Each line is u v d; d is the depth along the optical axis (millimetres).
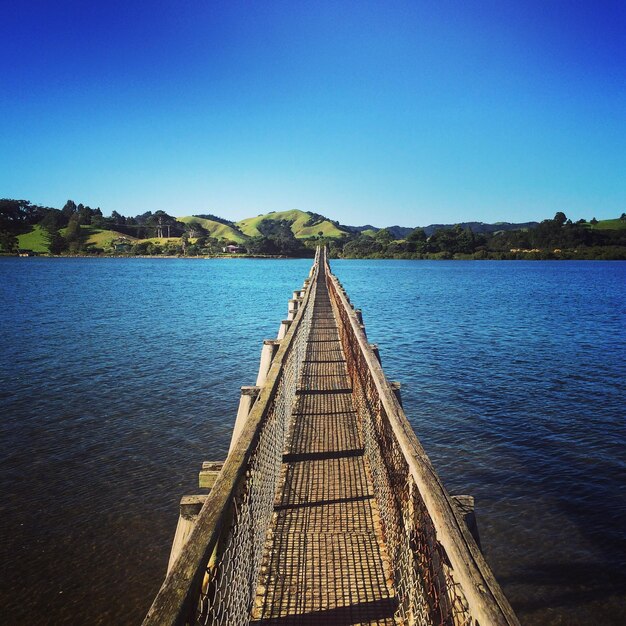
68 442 10797
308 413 7211
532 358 19734
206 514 2078
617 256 168375
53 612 6141
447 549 1908
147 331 25156
